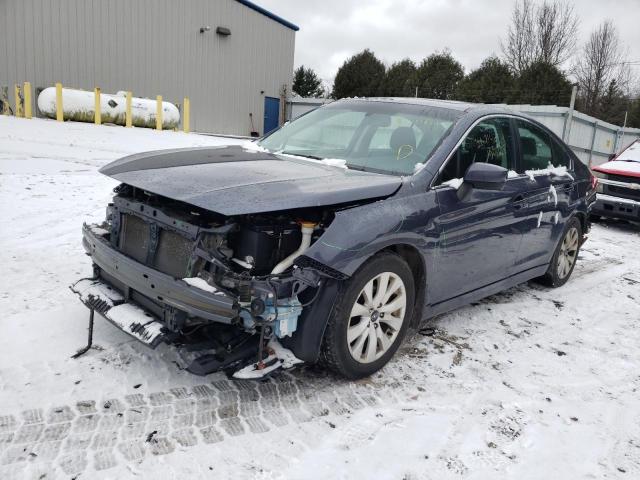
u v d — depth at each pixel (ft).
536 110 69.51
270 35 94.99
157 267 9.51
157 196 10.09
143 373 9.80
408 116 12.64
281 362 9.16
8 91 61.11
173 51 78.59
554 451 8.61
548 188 14.79
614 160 31.99
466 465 8.09
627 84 147.74
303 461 7.84
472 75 113.09
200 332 9.48
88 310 12.05
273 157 12.01
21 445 7.66
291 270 8.97
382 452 8.21
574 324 14.24
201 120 85.66
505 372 11.17
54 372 9.54
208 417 8.71
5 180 24.43
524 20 143.54
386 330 10.58
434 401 9.80
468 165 12.00
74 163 31.35
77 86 67.67
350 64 125.49
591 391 10.68
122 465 7.43
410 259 10.90
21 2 61.00
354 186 9.62
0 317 11.37
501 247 13.12
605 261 21.75
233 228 8.72
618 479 8.06
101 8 68.59
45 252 15.71
